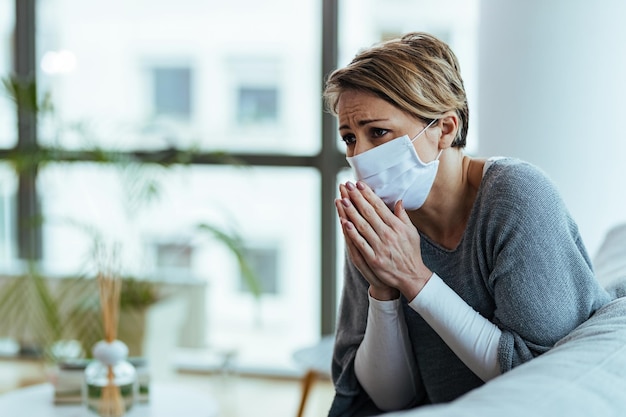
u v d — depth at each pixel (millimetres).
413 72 1524
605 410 1105
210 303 4707
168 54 4652
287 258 4629
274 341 4695
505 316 1551
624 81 2947
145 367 2969
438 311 1568
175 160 4387
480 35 3143
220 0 4566
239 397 4414
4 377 4711
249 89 4578
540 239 1510
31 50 4844
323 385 4566
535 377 1159
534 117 3002
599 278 2047
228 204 4652
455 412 986
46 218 4336
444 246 1680
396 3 4344
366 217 1567
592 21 2936
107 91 4734
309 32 4480
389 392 1777
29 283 4598
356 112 1556
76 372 2930
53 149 4402
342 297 1884
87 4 4738
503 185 1556
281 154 4559
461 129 1607
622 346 1321
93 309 4266
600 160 2969
